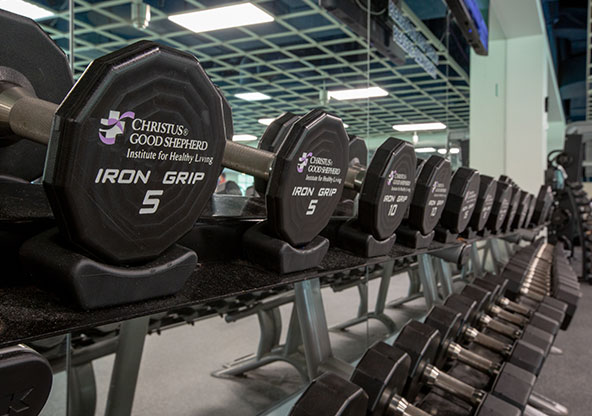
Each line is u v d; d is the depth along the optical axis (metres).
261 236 0.77
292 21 3.19
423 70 4.47
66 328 0.43
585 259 5.25
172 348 1.74
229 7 2.89
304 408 0.78
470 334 1.72
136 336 1.14
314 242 0.84
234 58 3.32
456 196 1.63
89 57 1.82
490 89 5.98
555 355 2.81
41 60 0.60
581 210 5.29
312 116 0.71
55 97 0.63
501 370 1.32
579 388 2.32
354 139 1.41
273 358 1.62
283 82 3.61
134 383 1.14
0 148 0.62
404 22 3.79
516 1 4.92
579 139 6.35
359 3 2.97
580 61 9.26
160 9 2.55
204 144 0.49
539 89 5.80
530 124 5.84
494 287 2.12
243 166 0.74
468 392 1.24
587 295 4.56
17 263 0.53
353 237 1.08
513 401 1.22
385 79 4.61
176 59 0.43
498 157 5.95
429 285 2.43
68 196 0.39
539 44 5.80
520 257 3.30
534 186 5.81
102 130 0.39
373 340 2.27
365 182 1.03
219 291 0.64
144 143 0.43
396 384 1.05
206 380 1.53
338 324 2.09
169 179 0.47
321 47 3.58
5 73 0.55
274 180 0.69
